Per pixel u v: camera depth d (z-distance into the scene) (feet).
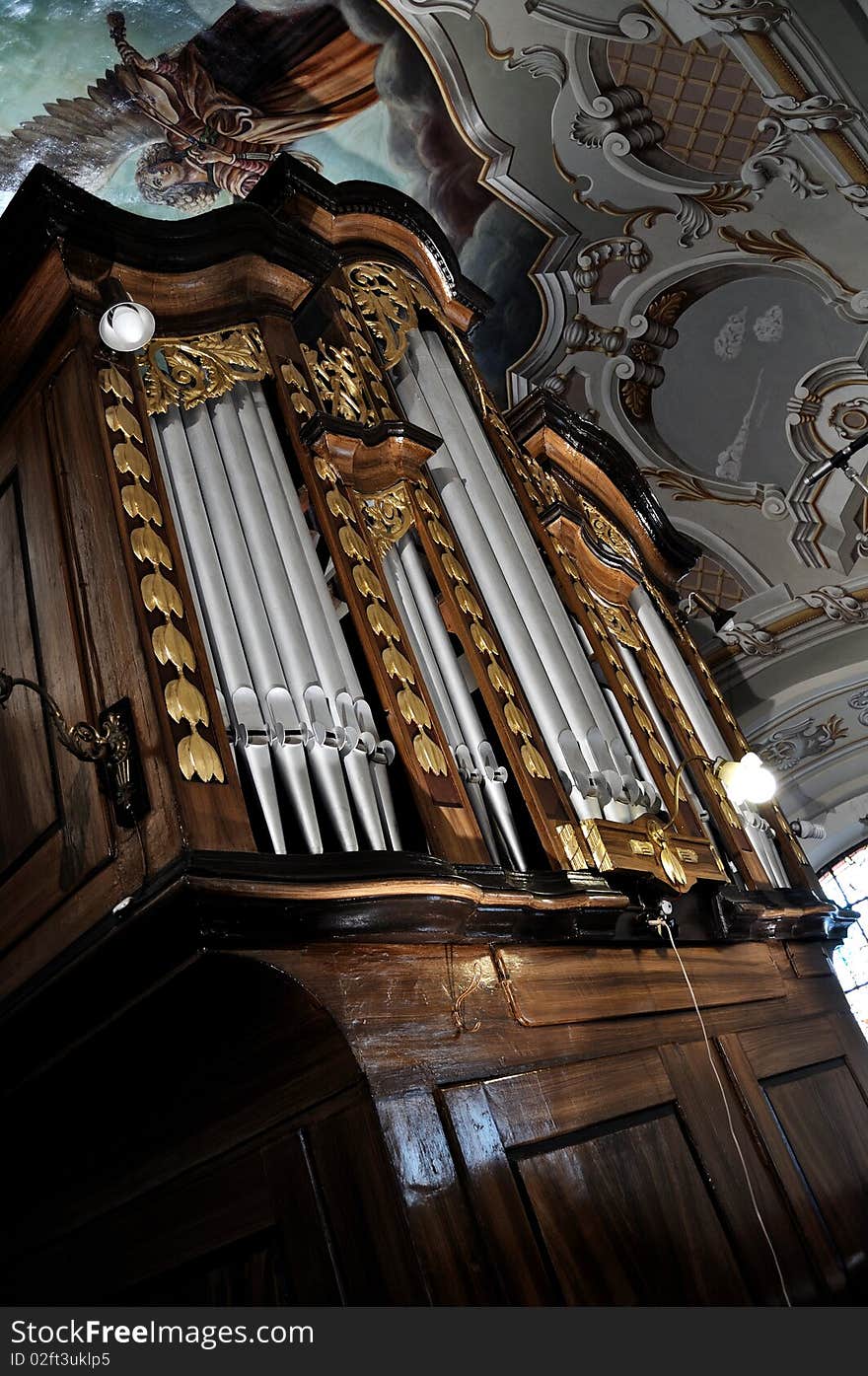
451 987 9.44
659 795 13.74
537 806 11.35
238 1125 8.73
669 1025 12.16
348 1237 7.83
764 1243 11.21
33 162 17.80
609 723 13.34
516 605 13.60
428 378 15.84
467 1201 8.16
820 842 32.83
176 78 17.79
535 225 22.81
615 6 18.95
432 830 9.89
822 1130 13.65
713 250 23.72
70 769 9.27
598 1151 9.84
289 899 7.80
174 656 8.95
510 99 20.47
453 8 18.63
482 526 14.34
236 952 7.77
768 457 27.48
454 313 17.87
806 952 16.67
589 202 22.61
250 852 7.83
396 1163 7.80
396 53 19.04
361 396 14.03
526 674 12.89
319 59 18.56
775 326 25.32
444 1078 8.75
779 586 29.71
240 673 9.64
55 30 16.42
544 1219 8.73
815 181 21.74
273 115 19.16
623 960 12.06
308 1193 8.11
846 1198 13.17
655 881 12.17
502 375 25.14
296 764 9.31
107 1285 9.38
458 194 21.89
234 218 12.78
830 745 32.12
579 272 23.88
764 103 20.42
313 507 11.92
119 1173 9.53
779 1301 10.80
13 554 10.95
